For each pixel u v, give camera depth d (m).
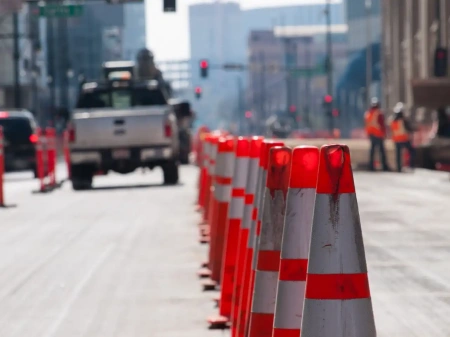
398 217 35.97
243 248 16.17
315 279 9.72
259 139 16.34
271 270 12.41
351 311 9.64
